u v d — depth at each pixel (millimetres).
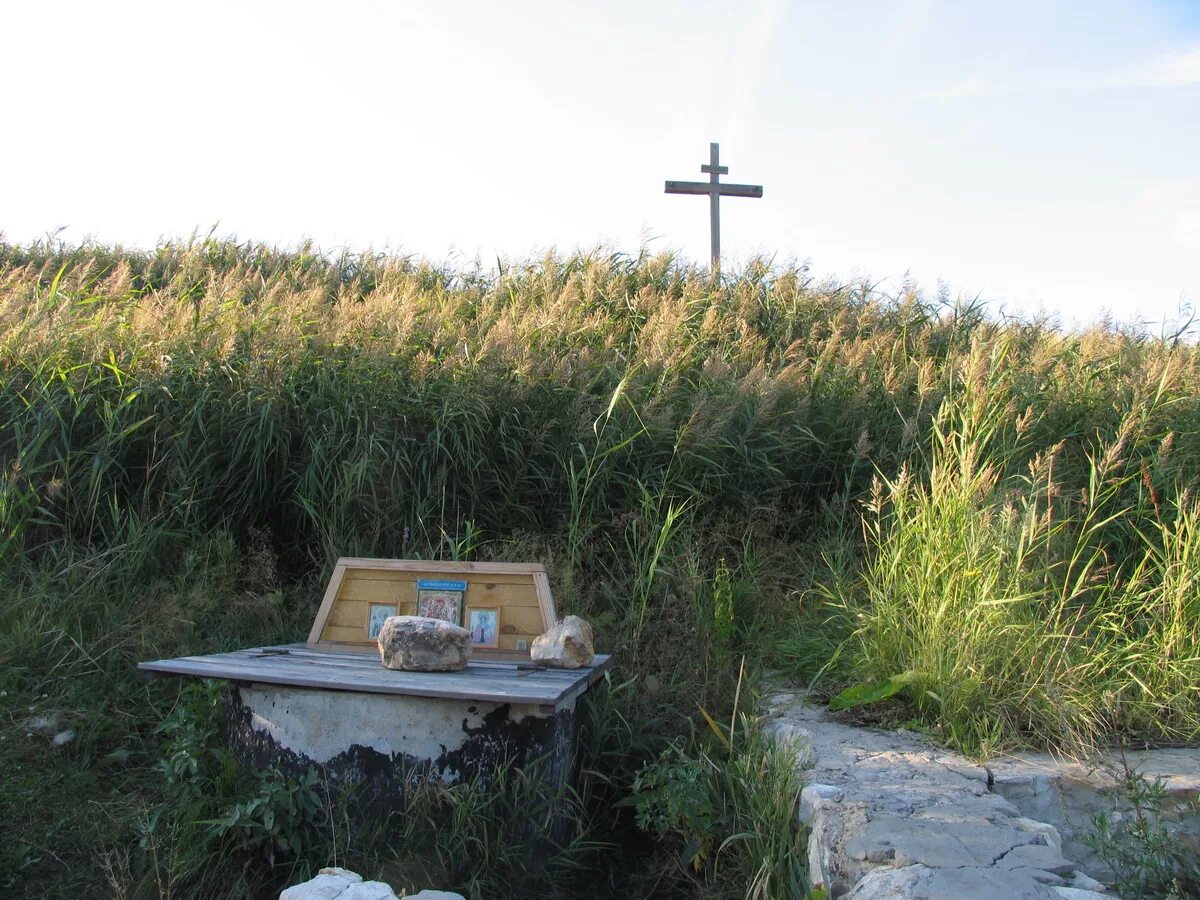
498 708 4211
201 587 6234
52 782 4637
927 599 5250
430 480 7027
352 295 10758
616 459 7250
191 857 4031
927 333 10625
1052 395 8297
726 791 4543
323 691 4293
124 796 4629
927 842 3459
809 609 6355
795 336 10773
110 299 9562
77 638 5684
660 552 6266
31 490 6414
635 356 8898
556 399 7637
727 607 5988
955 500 5410
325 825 4160
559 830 4316
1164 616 5270
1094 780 4211
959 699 4715
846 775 4199
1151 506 6758
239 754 4402
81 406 6891
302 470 7094
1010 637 4965
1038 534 5496
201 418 6992
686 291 11094
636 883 4312
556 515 7207
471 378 7527
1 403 7000
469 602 5316
